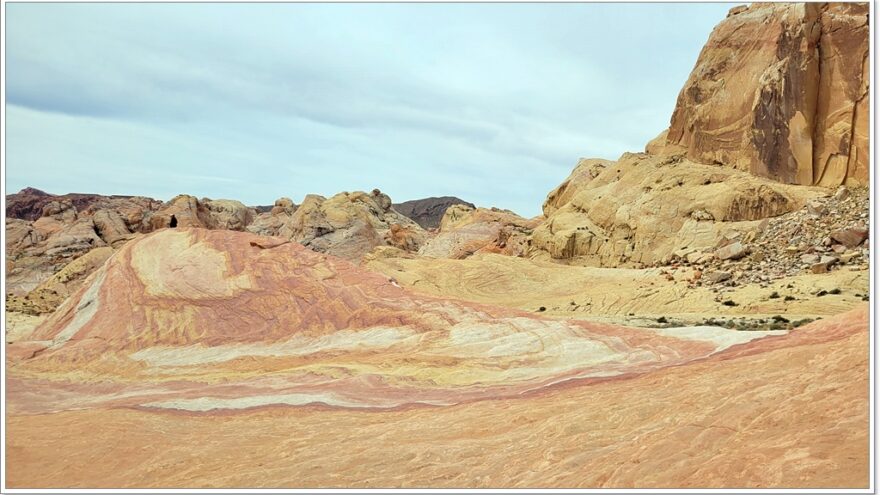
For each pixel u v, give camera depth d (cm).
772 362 1059
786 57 4791
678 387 1067
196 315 2198
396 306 2086
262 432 1144
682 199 5062
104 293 2419
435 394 1333
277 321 2122
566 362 1505
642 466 752
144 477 939
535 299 4378
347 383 1455
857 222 3822
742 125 5306
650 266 4844
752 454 721
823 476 634
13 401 1545
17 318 3853
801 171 4703
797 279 3372
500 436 987
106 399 1528
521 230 7788
